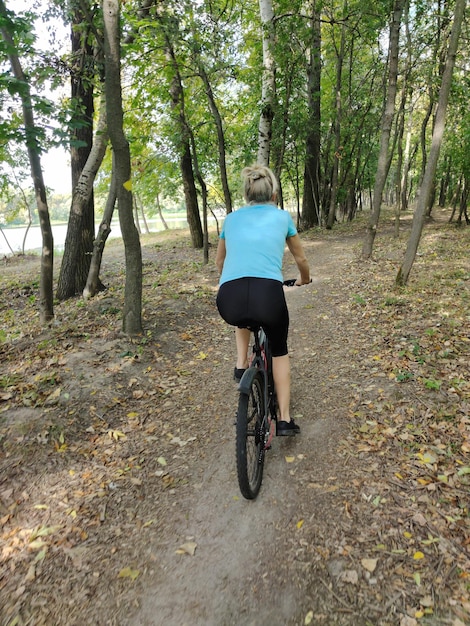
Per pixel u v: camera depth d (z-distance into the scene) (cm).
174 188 1759
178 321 640
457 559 227
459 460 302
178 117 1148
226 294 290
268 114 1238
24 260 2050
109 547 255
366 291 771
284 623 205
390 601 209
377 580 221
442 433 334
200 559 245
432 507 263
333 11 1553
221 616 212
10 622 209
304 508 277
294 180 2089
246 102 1496
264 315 280
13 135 499
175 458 338
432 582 216
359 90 1917
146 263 1394
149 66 1037
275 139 1430
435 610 202
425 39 1259
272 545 251
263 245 291
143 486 307
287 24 1232
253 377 282
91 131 947
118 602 221
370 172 2717
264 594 221
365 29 1257
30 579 232
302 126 1488
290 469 316
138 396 429
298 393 429
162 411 408
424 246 1215
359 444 335
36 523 272
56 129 513
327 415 382
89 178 919
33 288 1109
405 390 399
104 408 400
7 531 266
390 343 508
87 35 634
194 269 1158
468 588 210
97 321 643
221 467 325
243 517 274
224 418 392
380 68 1594
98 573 237
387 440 335
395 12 884
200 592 225
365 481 293
